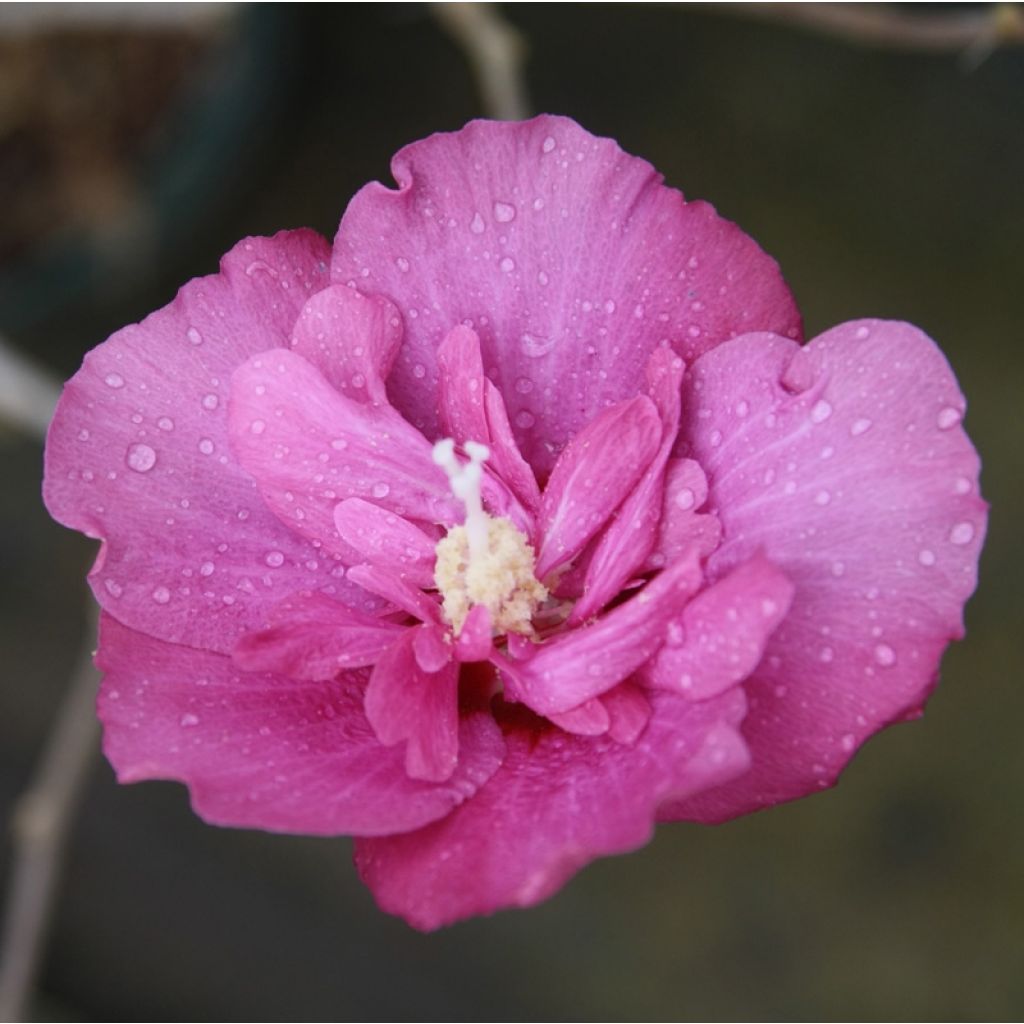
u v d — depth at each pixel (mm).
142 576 271
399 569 275
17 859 400
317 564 277
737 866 402
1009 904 394
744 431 267
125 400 272
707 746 246
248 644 262
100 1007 393
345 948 398
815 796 407
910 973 392
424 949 400
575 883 404
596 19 454
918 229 438
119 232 424
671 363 267
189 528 273
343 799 257
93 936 396
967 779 403
